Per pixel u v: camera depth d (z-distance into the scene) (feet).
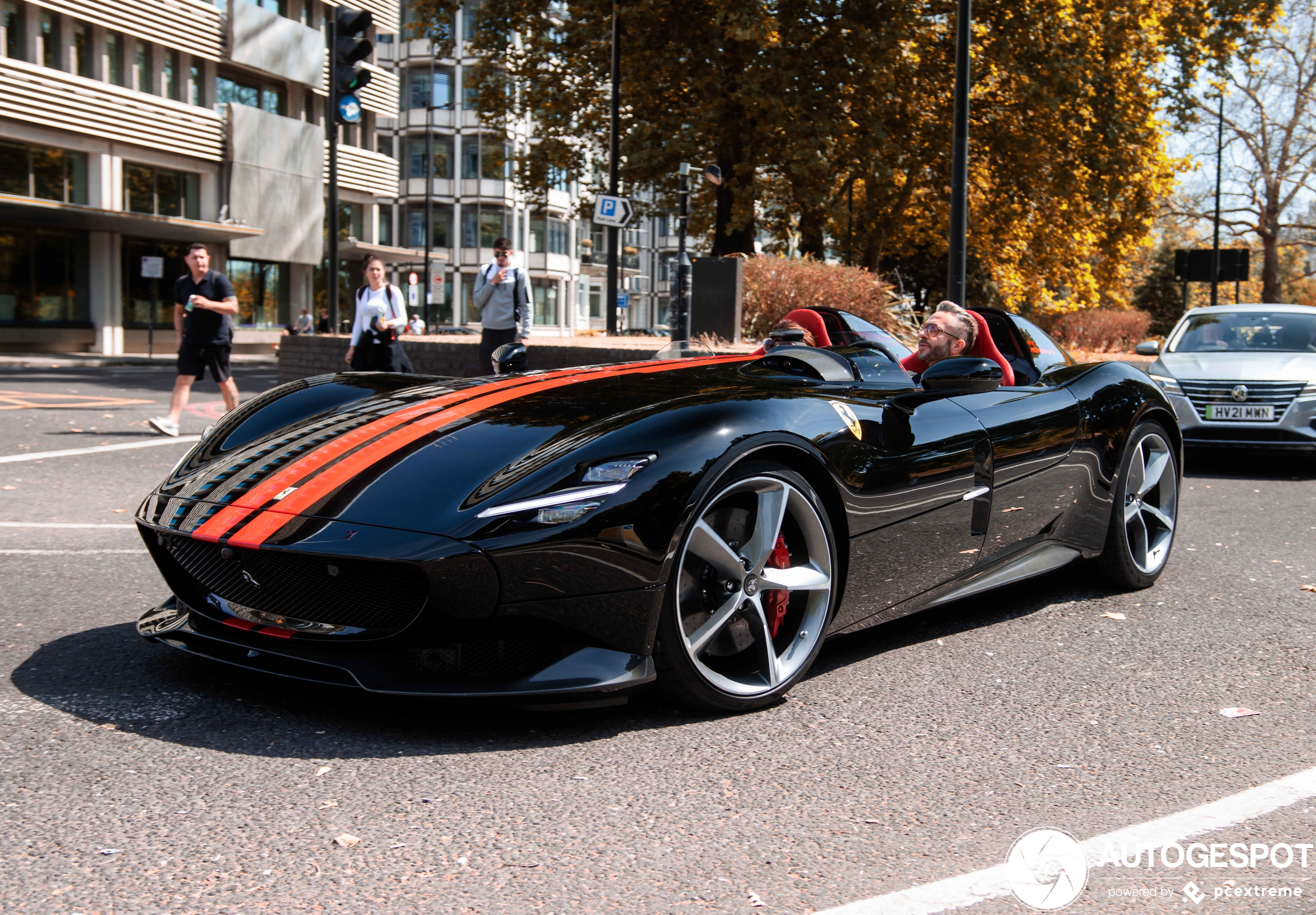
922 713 8.80
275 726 8.02
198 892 5.62
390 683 7.70
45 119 73.67
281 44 95.61
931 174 72.13
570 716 8.50
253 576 8.29
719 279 36.60
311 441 9.24
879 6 58.44
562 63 66.90
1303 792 7.30
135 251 84.58
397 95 125.59
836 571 9.36
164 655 9.63
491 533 7.54
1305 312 29.99
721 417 8.61
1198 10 70.95
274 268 100.12
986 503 10.90
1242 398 26.02
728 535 8.67
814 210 61.72
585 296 188.96
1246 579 14.25
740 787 7.22
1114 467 12.83
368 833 6.37
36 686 8.72
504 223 162.81
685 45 58.44
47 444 24.23
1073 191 68.08
